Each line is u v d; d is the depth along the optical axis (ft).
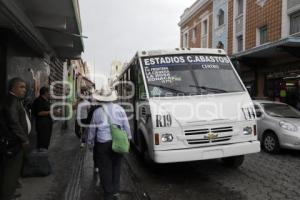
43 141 28.58
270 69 63.46
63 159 31.24
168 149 22.34
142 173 26.73
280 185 22.65
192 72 25.95
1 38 31.24
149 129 23.53
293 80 56.65
